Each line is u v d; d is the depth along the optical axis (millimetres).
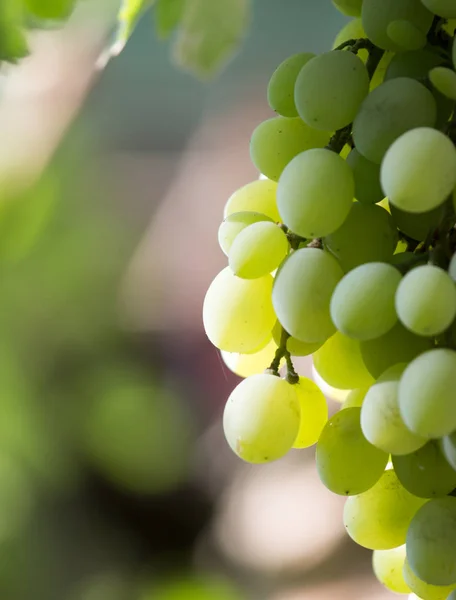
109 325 1797
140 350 1835
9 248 1650
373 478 503
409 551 495
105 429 1728
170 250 1950
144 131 2047
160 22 639
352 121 502
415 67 504
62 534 1674
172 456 1766
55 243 1716
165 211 1979
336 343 517
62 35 1410
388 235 504
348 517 520
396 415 475
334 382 520
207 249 1966
